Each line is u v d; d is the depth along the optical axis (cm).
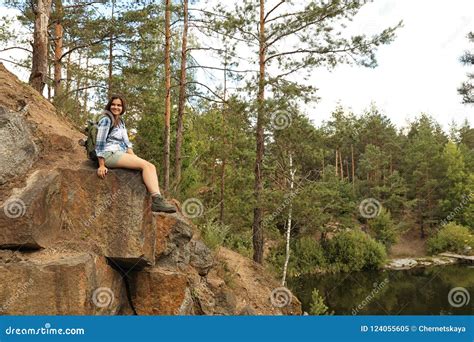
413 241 4441
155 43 1683
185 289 660
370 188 4341
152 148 2012
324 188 1739
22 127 596
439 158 4734
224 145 2039
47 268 478
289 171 1667
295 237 2817
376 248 3425
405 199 4394
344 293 2498
